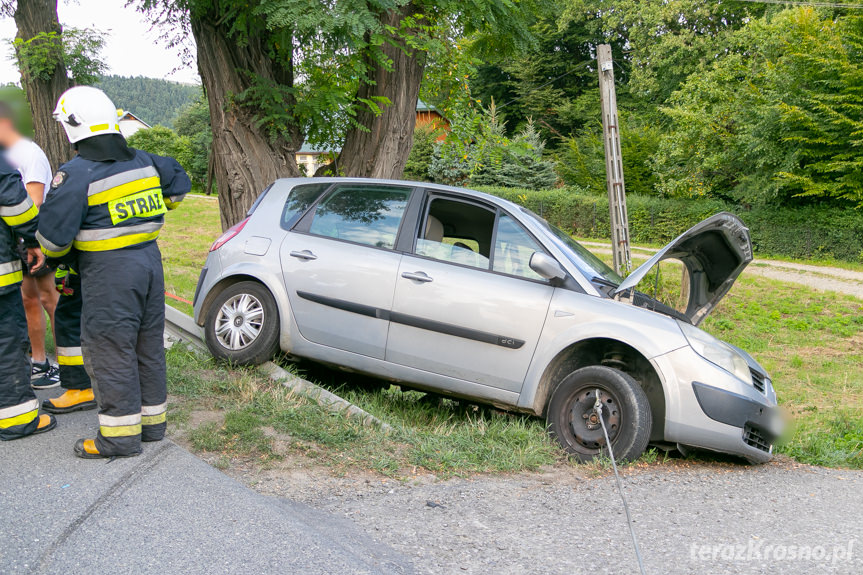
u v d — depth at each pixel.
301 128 9.51
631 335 4.83
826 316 15.80
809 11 24.31
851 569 3.30
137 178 3.77
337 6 7.27
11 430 3.85
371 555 3.14
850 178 24.00
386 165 9.59
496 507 3.89
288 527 3.11
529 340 5.04
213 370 5.69
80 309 4.38
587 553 3.34
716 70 29.42
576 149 38.91
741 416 4.72
